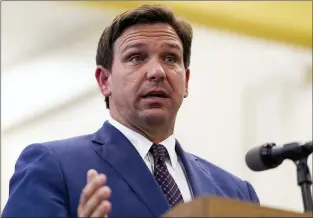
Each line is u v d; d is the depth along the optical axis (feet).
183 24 27.48
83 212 19.06
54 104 73.82
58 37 67.41
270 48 65.16
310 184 24.47
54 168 23.17
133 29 26.22
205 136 65.82
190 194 24.94
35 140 75.41
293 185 63.41
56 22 65.16
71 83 71.82
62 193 22.72
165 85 25.20
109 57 26.81
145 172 23.90
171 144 26.05
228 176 27.12
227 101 66.28
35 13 63.62
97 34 66.74
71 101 73.15
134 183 23.44
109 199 22.71
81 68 70.33
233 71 66.59
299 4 64.08
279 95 65.62
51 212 21.85
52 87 72.28
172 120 25.93
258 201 27.22
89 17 64.34
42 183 22.67
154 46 25.80
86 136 25.63
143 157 25.14
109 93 27.07
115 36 26.53
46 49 68.74
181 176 25.57
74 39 67.67
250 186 27.55
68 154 23.97
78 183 23.00
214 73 66.39
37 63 70.13
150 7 26.58
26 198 22.25
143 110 25.13
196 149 65.36
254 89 66.28
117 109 26.13
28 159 23.91
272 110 65.41
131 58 25.84
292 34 63.93
